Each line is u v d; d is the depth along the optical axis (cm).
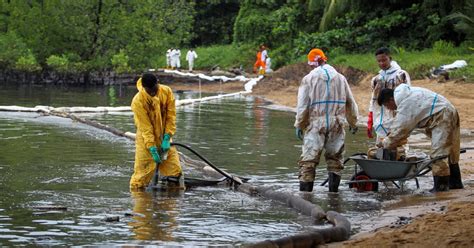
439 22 4053
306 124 1184
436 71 3200
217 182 1266
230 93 3794
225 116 2452
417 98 1158
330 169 1180
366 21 4419
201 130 2011
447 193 1141
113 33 4494
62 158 1480
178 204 1080
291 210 1048
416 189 1207
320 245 834
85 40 4469
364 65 3741
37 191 1149
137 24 4509
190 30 6550
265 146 1705
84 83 4375
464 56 3459
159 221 961
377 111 1305
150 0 4634
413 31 4206
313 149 1170
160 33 4672
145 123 1188
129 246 830
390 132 1177
